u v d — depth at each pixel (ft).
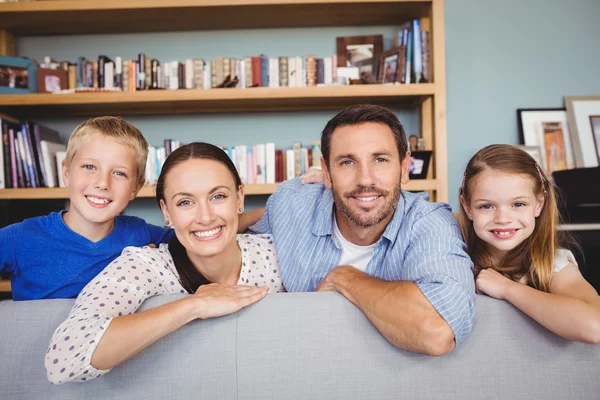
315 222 4.11
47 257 4.21
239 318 2.87
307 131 9.07
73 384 2.77
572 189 7.32
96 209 4.14
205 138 9.07
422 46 7.84
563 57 9.34
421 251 3.38
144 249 3.53
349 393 2.82
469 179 3.91
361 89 7.54
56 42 8.94
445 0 9.25
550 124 9.16
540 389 2.82
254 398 2.81
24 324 2.84
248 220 5.02
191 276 3.53
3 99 7.45
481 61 9.28
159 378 2.79
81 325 2.60
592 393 2.81
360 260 4.11
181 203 3.35
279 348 2.84
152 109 8.66
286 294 2.96
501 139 9.29
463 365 2.83
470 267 3.25
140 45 8.98
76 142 4.20
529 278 3.65
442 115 7.60
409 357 2.84
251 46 8.99
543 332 2.85
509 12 9.29
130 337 2.55
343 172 3.66
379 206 3.63
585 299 3.09
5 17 7.98
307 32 8.93
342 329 2.87
